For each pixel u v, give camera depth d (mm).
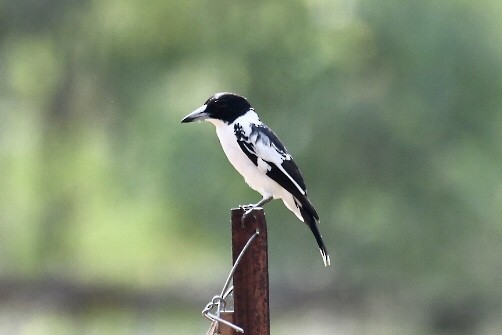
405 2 15039
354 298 17578
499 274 16500
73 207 20031
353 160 15570
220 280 19969
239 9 16469
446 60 14938
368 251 16281
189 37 17578
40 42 18188
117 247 20062
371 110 15297
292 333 18047
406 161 15562
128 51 18141
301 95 15594
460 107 15258
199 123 15945
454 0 15055
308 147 15484
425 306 17156
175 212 16828
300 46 15906
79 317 20000
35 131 19828
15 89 19156
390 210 15953
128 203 18781
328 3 16109
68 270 20172
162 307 20016
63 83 18656
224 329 6250
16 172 20281
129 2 17828
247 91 15953
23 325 19859
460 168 15922
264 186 8039
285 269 17359
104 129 18547
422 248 16125
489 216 16016
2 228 20031
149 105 17609
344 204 15883
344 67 15625
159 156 16391
